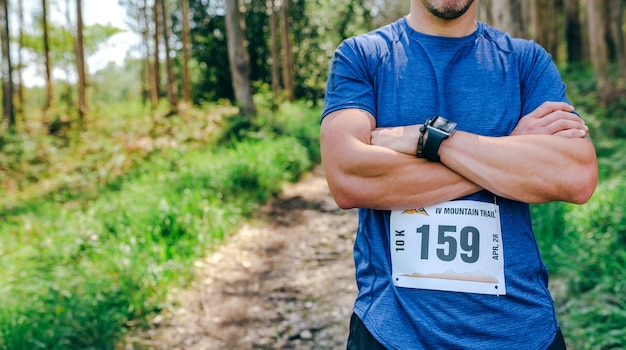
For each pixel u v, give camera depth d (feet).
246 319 13.91
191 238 18.69
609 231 14.28
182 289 15.49
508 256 4.53
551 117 4.64
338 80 4.92
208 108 55.62
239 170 26.99
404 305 4.46
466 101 4.68
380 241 4.73
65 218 22.41
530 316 4.50
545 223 15.23
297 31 89.61
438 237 4.51
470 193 4.55
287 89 79.87
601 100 32.40
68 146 43.04
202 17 81.71
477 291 4.43
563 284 12.82
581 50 66.90
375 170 4.56
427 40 4.81
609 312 10.86
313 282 16.20
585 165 4.55
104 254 16.65
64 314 12.72
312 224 22.62
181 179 25.50
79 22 60.75
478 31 4.90
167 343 12.68
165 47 63.21
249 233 21.29
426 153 4.50
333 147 4.74
